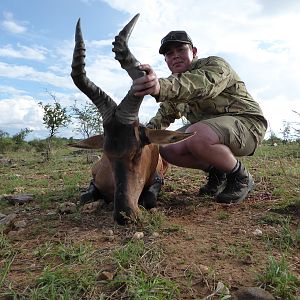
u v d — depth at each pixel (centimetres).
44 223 160
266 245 126
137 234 134
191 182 242
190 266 112
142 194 178
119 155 147
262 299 94
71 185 249
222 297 95
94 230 146
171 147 189
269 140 539
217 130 172
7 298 100
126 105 146
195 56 192
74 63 149
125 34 147
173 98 148
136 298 94
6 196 218
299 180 219
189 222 153
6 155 626
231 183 178
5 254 127
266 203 175
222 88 167
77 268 112
